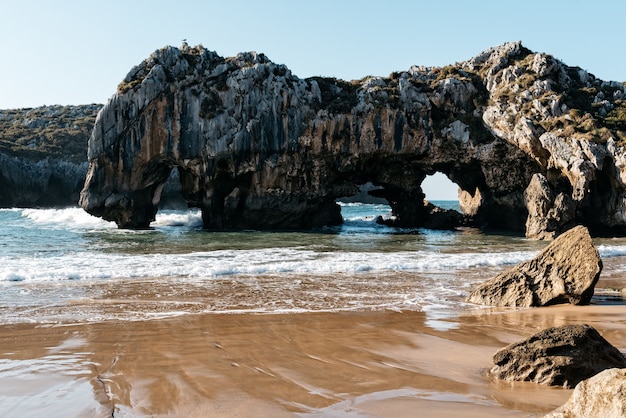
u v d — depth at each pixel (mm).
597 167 34000
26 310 11133
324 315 10953
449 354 7957
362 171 43531
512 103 39625
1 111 140750
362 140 41031
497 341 8844
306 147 40906
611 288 14906
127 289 13938
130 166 38656
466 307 12109
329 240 30734
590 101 40844
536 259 13023
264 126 39906
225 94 39438
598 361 6578
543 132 36844
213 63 41281
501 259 20891
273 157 40250
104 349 8062
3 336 8859
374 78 43594
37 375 6723
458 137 41000
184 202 80812
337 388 6211
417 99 41812
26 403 5699
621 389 3717
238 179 41062
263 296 13172
